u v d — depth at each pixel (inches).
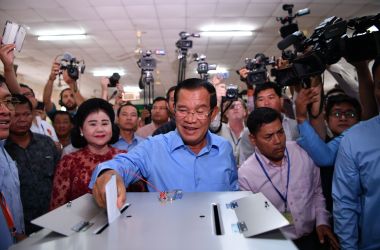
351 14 184.5
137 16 180.5
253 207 23.6
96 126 58.6
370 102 60.9
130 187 41.9
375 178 43.1
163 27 199.2
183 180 40.5
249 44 238.1
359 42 48.7
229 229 20.5
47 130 111.2
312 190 57.3
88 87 419.2
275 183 56.6
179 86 39.3
